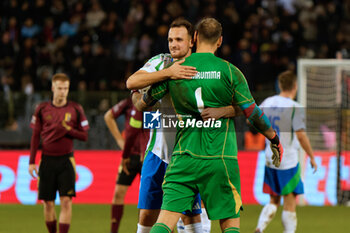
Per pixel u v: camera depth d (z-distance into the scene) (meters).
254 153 37.31
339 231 26.53
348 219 30.38
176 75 13.62
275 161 14.55
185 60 13.91
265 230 26.64
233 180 13.84
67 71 47.62
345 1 53.97
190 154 13.62
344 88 37.72
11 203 37.22
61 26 51.56
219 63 13.71
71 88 46.16
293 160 21.66
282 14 51.31
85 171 37.59
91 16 52.12
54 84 22.17
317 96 38.31
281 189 21.66
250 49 46.69
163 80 13.83
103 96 37.47
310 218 30.72
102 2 52.59
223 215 13.73
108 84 46.19
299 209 34.62
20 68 47.91
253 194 37.09
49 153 21.95
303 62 35.97
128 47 49.66
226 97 13.70
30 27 51.25
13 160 37.47
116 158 37.56
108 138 37.56
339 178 36.78
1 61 49.03
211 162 13.59
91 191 37.47
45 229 26.86
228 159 13.74
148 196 15.73
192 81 13.62
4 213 32.41
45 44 50.03
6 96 37.94
